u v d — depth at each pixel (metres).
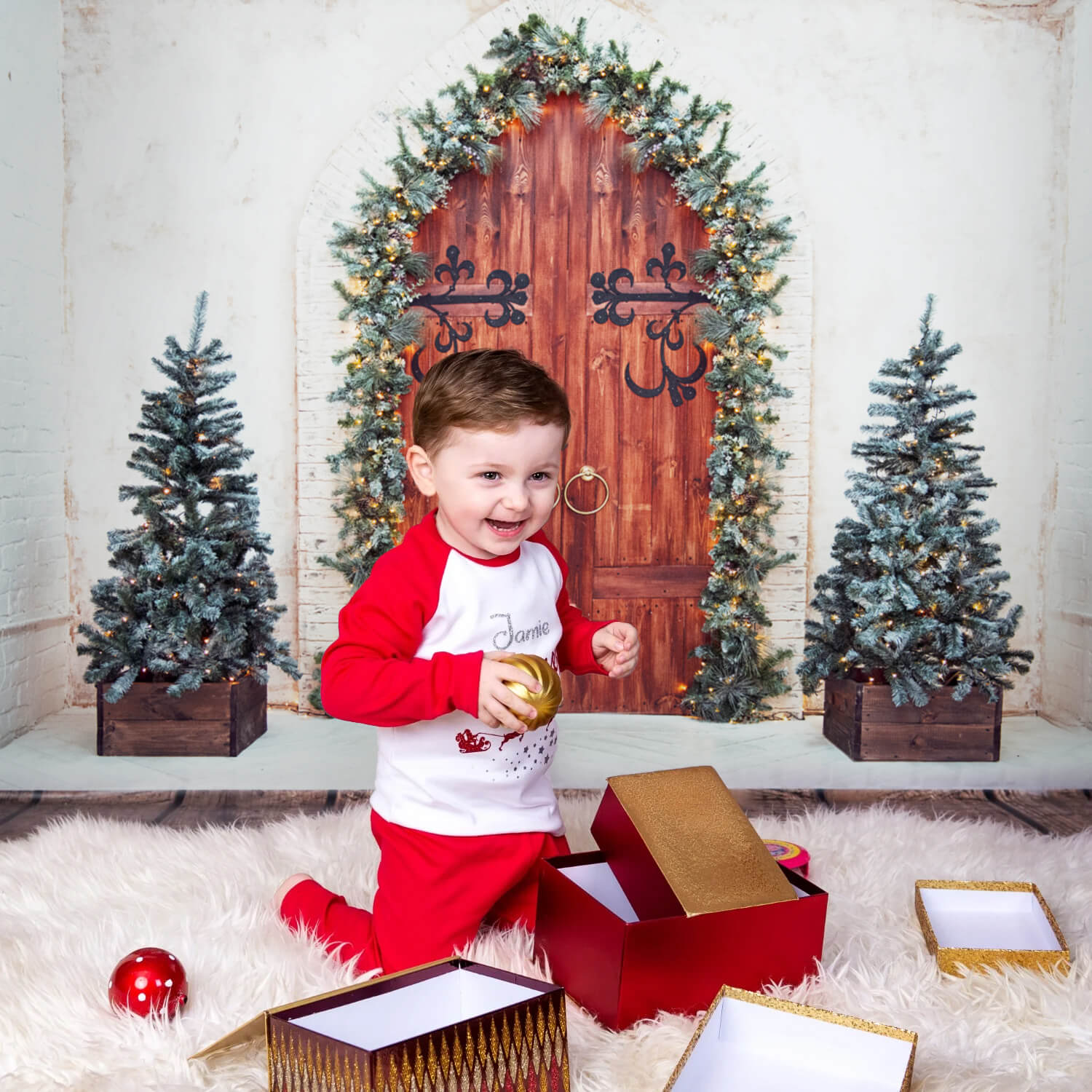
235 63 4.14
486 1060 1.08
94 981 1.46
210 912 1.73
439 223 4.19
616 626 1.65
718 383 4.03
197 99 4.15
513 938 1.59
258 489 4.21
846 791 2.96
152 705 3.45
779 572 4.15
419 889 1.51
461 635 1.50
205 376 3.50
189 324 4.20
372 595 1.48
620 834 1.51
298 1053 1.09
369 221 3.99
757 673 4.04
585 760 3.49
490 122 4.03
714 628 4.05
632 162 4.11
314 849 2.12
